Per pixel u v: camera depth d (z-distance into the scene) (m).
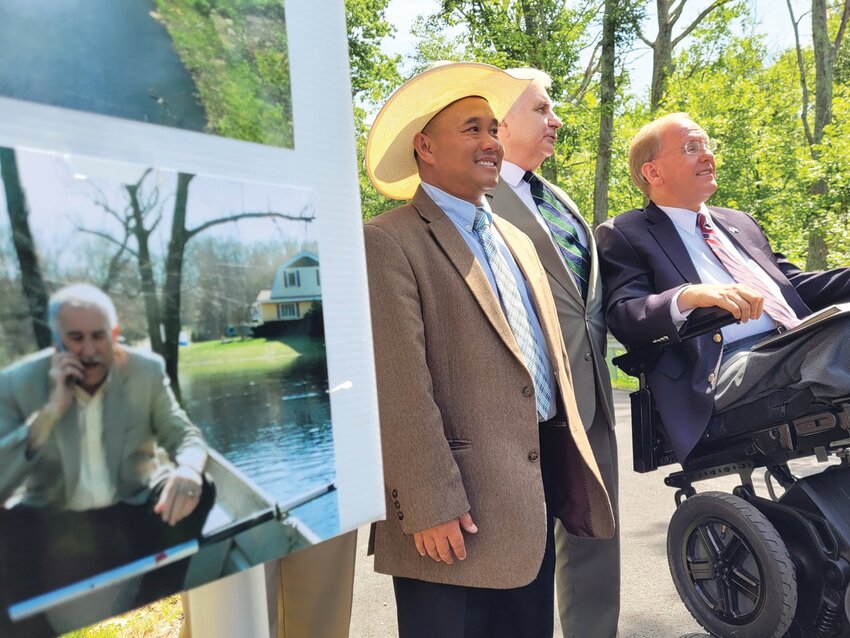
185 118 0.60
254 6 0.67
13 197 0.50
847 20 14.75
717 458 2.26
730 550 2.13
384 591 2.94
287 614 1.67
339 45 0.76
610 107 13.73
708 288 2.04
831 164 9.84
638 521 3.60
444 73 1.66
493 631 1.74
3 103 0.49
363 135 16.06
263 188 0.66
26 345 0.50
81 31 0.54
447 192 1.74
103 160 0.54
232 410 0.62
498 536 1.46
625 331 2.27
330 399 0.71
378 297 1.49
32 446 0.50
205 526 0.59
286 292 0.68
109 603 0.53
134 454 0.55
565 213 2.49
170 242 0.58
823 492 2.05
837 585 1.92
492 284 1.70
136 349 0.56
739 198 13.43
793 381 1.98
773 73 17.66
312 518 0.68
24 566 0.49
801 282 2.59
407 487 1.40
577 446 1.70
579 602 2.21
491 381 1.53
